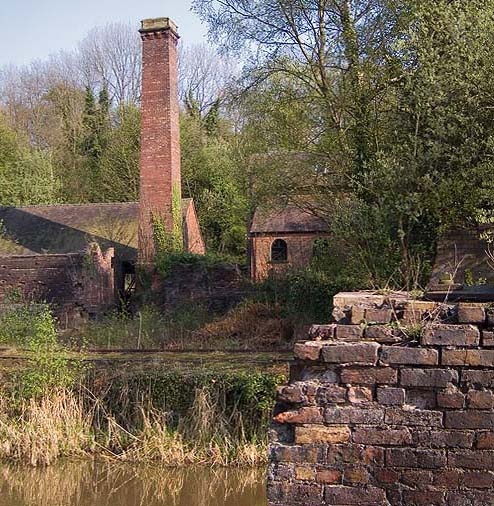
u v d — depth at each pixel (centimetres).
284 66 2158
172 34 2769
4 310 2328
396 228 1692
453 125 1520
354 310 404
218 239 4053
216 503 977
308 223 3362
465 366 365
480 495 356
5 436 1220
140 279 2622
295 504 375
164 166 2717
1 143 4097
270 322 1980
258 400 1190
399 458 367
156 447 1174
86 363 1367
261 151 2217
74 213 3291
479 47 1445
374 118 1861
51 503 980
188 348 1691
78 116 4950
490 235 1432
